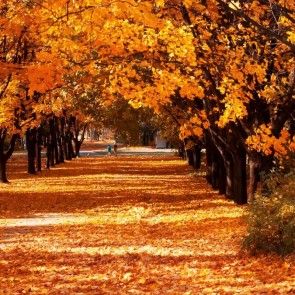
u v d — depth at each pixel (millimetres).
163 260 15734
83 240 20250
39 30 19062
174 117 31672
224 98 19469
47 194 39281
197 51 18844
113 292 11961
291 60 21125
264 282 12344
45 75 13578
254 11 19484
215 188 40125
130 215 27938
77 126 97125
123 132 70938
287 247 15055
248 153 25547
